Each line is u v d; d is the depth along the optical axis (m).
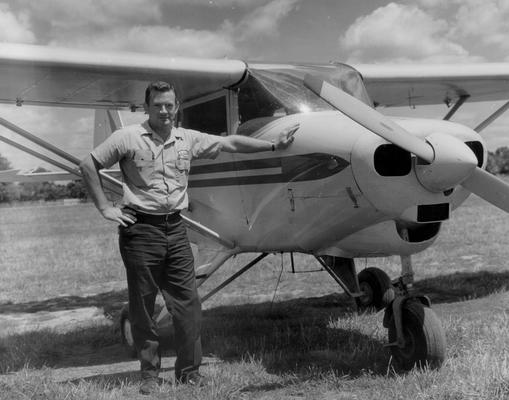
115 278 8.63
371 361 3.50
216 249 4.64
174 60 4.23
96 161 3.05
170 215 3.10
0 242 16.59
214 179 4.48
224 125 4.48
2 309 6.52
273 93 4.06
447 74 5.97
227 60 4.34
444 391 2.70
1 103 5.34
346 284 5.14
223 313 5.45
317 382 3.13
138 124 3.14
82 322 5.53
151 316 3.20
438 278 6.67
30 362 4.01
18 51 4.04
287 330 4.55
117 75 4.47
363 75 5.59
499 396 2.61
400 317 3.27
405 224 3.38
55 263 10.54
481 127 6.23
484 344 3.59
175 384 3.20
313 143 3.54
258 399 2.95
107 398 3.00
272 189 3.91
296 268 8.17
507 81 6.48
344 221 3.50
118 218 3.03
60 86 4.83
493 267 7.33
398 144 2.98
